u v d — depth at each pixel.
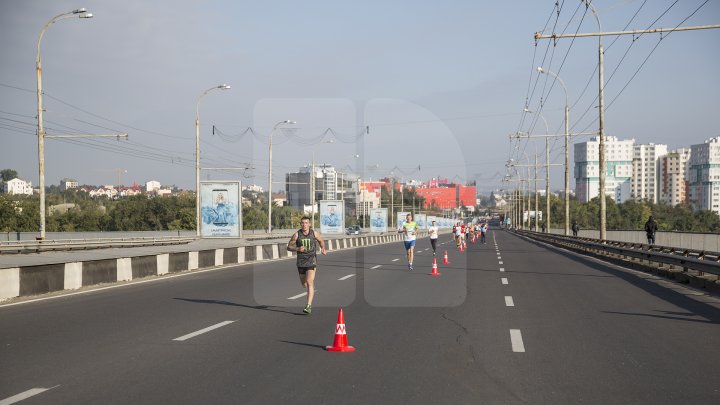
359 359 8.78
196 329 11.26
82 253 44.50
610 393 7.11
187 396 6.86
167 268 24.83
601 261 34.31
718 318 12.79
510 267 28.23
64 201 142.25
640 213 145.38
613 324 11.98
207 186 45.03
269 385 7.34
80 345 9.75
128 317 12.77
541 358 8.91
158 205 108.50
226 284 20.22
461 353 9.22
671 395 7.04
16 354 9.06
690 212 144.38
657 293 17.59
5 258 38.84
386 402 6.68
